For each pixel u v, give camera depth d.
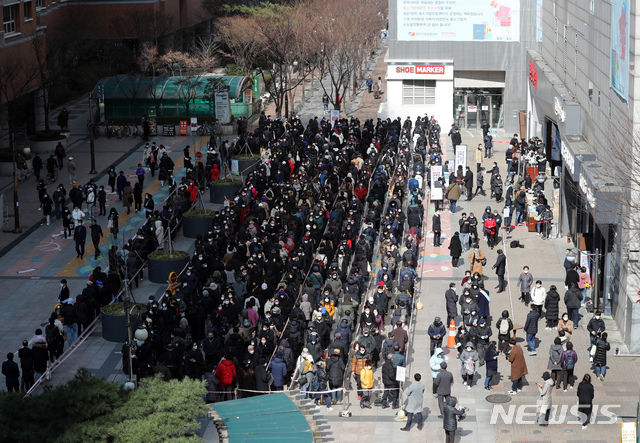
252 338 28.58
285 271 34.75
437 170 45.03
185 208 44.12
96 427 18.91
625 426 21.17
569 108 39.91
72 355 30.69
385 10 94.88
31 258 41.03
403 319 29.52
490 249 40.34
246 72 78.75
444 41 65.19
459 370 28.64
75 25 72.06
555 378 27.42
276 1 81.12
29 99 65.56
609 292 32.94
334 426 25.19
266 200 42.66
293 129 58.91
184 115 69.94
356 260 35.50
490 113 66.69
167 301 30.14
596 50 36.03
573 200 40.62
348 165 49.59
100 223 45.59
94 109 74.12
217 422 22.56
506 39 64.62
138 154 60.59
